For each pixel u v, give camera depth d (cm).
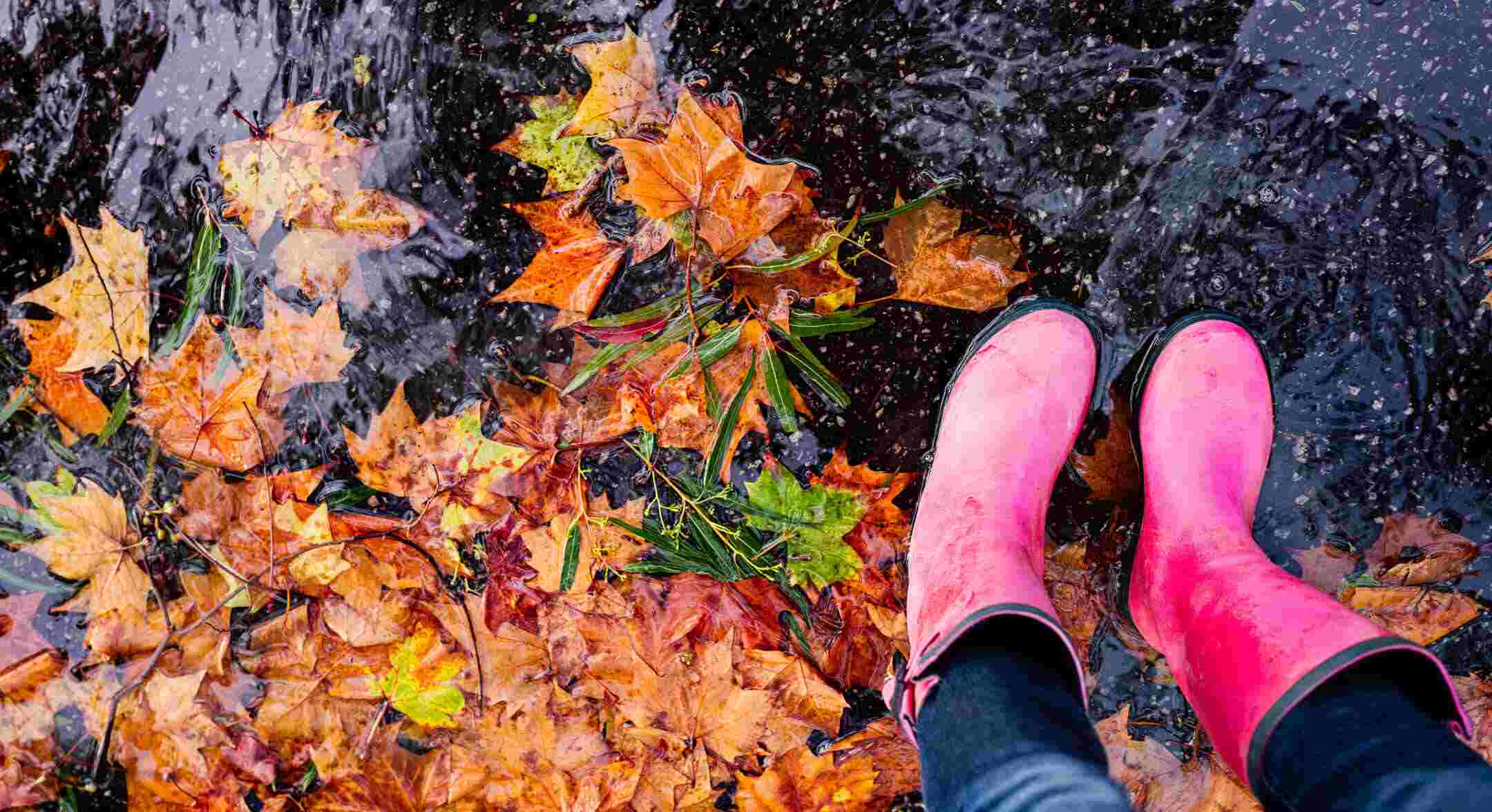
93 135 118
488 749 117
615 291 114
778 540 116
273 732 117
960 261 113
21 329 118
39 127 118
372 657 116
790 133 113
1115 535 116
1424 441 113
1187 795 117
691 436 115
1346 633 72
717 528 116
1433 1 108
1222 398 106
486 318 116
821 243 113
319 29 115
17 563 121
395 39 114
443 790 118
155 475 118
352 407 118
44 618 121
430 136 115
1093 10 111
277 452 118
